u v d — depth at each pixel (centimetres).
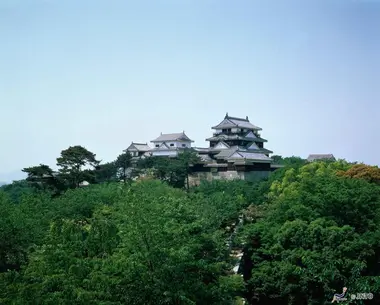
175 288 3017
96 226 3416
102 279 2750
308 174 7494
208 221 4716
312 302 4425
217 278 3612
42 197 6694
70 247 3056
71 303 2408
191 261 3278
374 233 5112
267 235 5306
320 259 4603
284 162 13762
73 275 2677
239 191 8381
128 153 12231
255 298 4791
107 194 6669
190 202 5238
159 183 7838
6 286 2408
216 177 11781
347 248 4612
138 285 2973
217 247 3947
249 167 11544
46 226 4794
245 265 5519
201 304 3291
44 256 2834
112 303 2580
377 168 7581
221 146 13800
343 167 8350
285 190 6994
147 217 3141
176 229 3269
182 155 11738
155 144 15362
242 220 6788
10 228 4188
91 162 9456
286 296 4666
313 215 5472
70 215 5600
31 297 2345
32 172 8700
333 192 5656
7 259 4209
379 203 5788
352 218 5566
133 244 3103
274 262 4862
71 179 9119
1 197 5750
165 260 3062
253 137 14388
